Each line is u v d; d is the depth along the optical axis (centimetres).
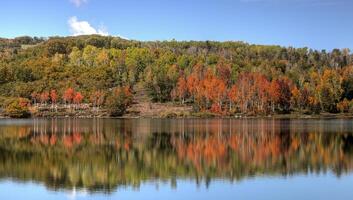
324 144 7950
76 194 4206
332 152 6888
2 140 8725
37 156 6500
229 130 11444
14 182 4694
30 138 9150
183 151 7038
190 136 9606
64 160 6134
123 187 4466
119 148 7438
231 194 4172
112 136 9606
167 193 4225
